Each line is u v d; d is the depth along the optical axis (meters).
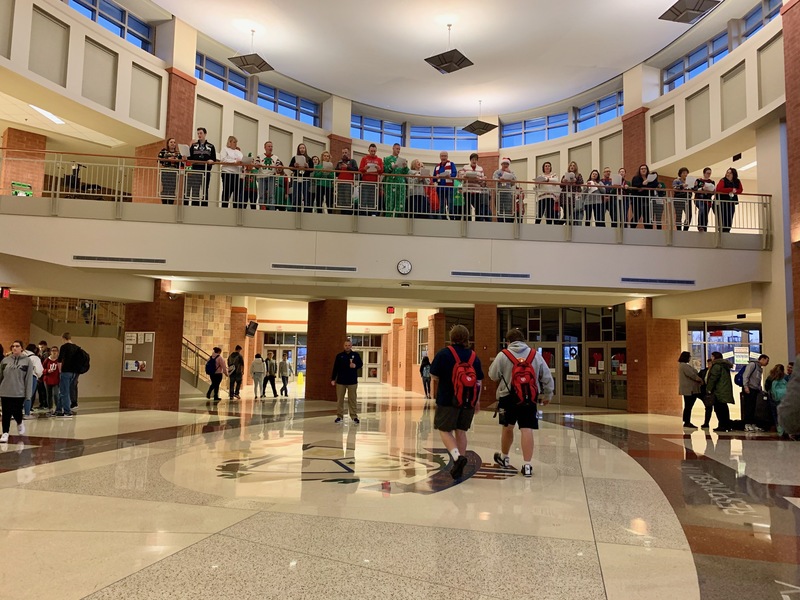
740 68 14.41
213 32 17.00
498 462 7.19
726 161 17.34
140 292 14.30
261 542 3.99
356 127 22.45
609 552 3.88
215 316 23.19
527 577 3.40
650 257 12.74
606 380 18.05
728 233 12.98
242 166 11.93
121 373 16.31
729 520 4.71
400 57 18.16
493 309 18.98
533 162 21.53
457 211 12.42
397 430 10.63
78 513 4.71
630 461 7.57
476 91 20.45
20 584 3.20
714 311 14.04
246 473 6.49
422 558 3.71
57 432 9.76
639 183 13.03
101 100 14.33
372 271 12.13
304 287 16.03
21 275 11.34
